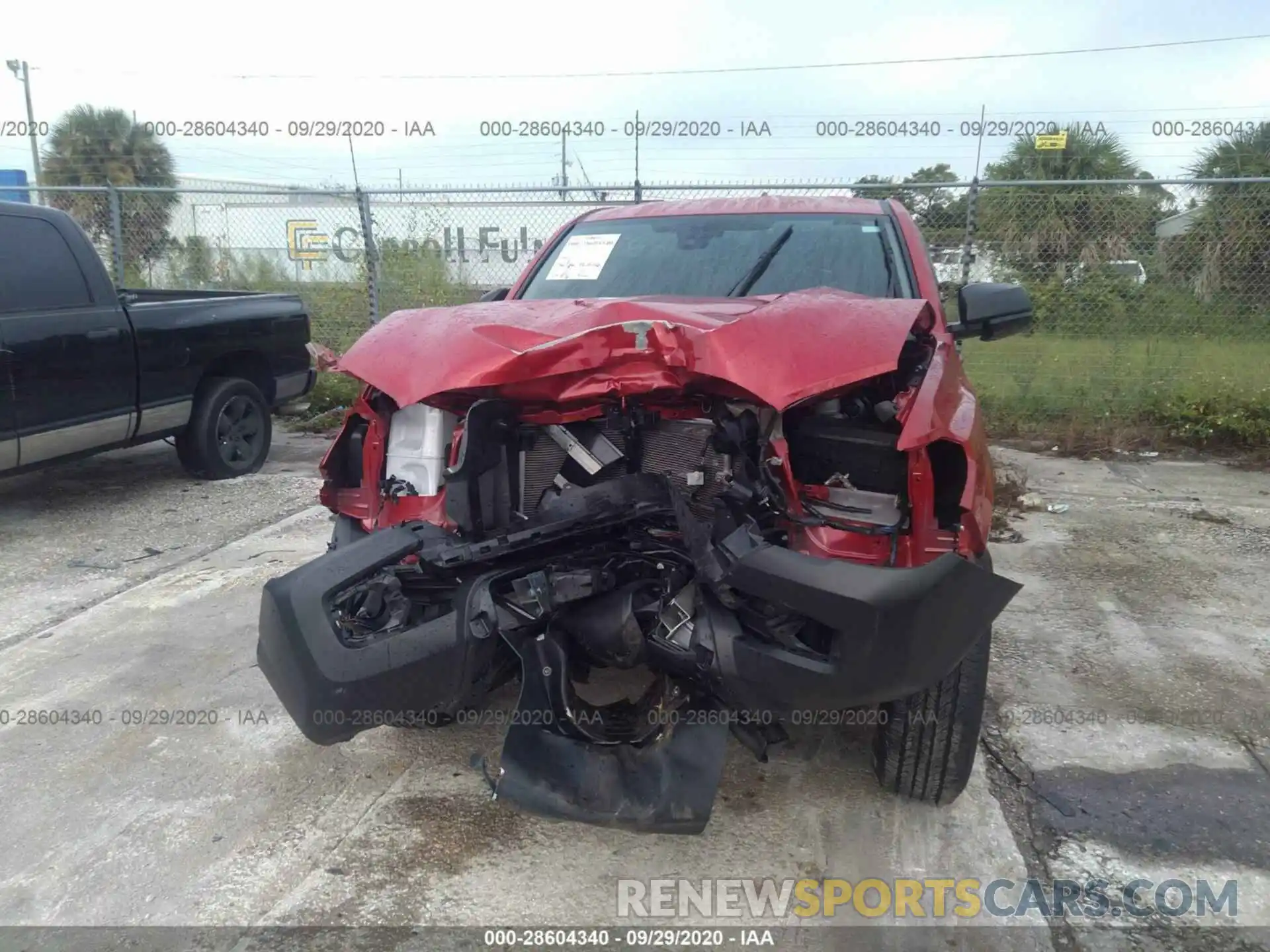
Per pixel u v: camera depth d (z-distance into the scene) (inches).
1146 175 469.4
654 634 96.9
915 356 110.4
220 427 288.0
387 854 112.2
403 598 99.6
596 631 97.7
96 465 312.2
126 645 170.9
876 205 165.5
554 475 109.8
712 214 166.7
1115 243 348.5
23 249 233.9
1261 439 321.1
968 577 91.8
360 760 132.4
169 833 116.8
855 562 98.7
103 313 247.0
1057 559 212.1
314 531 237.3
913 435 96.5
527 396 102.6
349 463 122.3
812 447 105.0
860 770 127.1
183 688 154.3
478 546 99.8
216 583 200.8
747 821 116.8
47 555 220.8
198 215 412.2
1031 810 118.6
